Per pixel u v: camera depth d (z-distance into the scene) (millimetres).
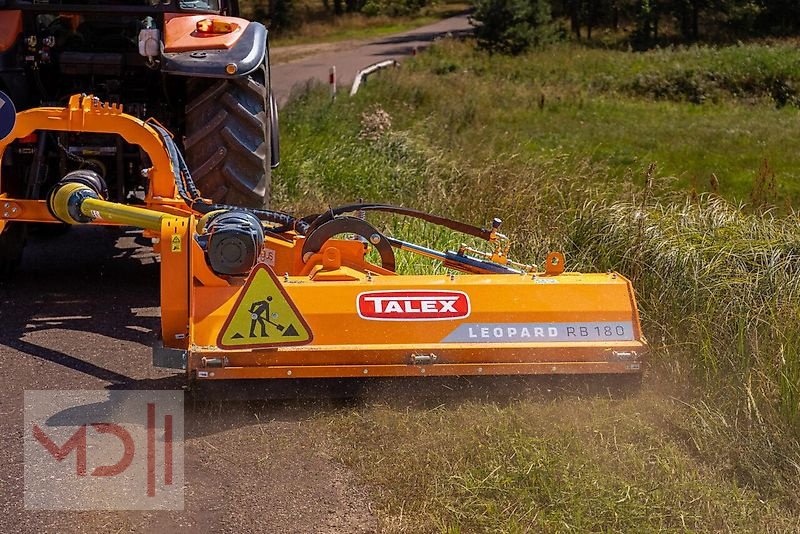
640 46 30562
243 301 3504
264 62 5746
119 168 5477
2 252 5480
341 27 42531
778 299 4301
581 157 10008
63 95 6133
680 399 3900
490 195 6953
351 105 12398
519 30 26688
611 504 2998
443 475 3193
